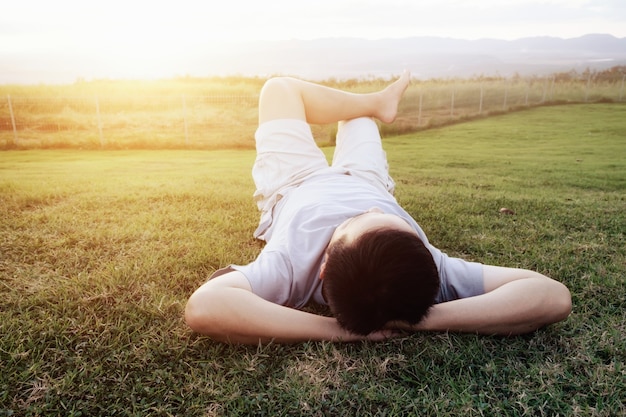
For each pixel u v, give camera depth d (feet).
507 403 3.92
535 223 9.70
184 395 3.97
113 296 5.68
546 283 4.81
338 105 7.67
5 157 29.25
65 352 4.50
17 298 5.65
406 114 55.52
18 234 8.20
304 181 6.54
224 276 4.75
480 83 62.44
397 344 4.68
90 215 9.71
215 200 11.37
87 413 3.77
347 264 4.06
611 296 5.97
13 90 55.36
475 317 4.67
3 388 3.99
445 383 4.14
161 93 57.52
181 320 5.12
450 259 5.24
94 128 43.34
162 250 7.43
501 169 21.97
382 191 6.52
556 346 4.74
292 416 3.78
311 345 4.62
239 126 44.78
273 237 5.52
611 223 9.78
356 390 4.02
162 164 24.35
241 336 4.49
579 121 47.98
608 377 4.22
